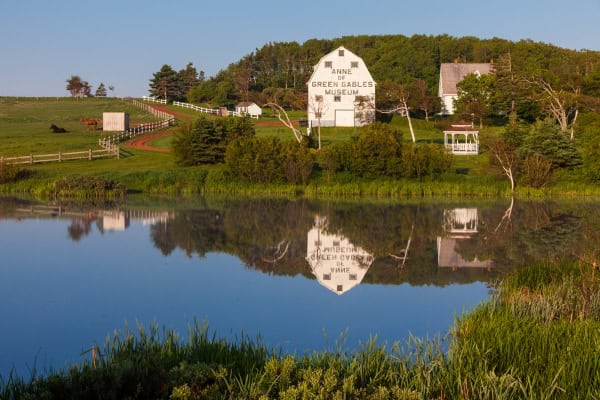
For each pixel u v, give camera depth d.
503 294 14.78
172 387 8.30
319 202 39.97
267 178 47.25
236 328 13.26
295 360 9.83
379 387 8.31
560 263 17.78
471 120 80.62
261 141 48.69
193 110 105.94
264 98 113.50
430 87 133.38
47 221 30.17
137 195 43.81
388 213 34.28
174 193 45.41
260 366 9.30
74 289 16.88
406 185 45.62
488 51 150.12
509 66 88.94
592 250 22.69
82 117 94.75
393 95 78.50
